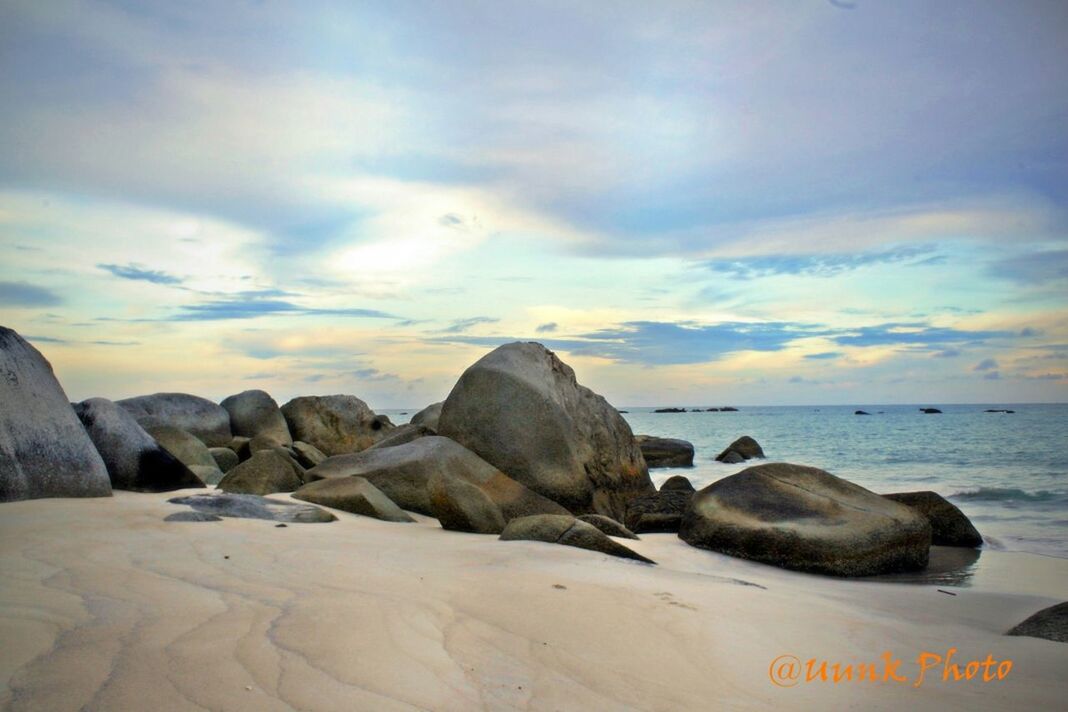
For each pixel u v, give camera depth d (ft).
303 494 32.55
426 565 19.04
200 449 44.65
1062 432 137.08
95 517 23.07
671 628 14.70
